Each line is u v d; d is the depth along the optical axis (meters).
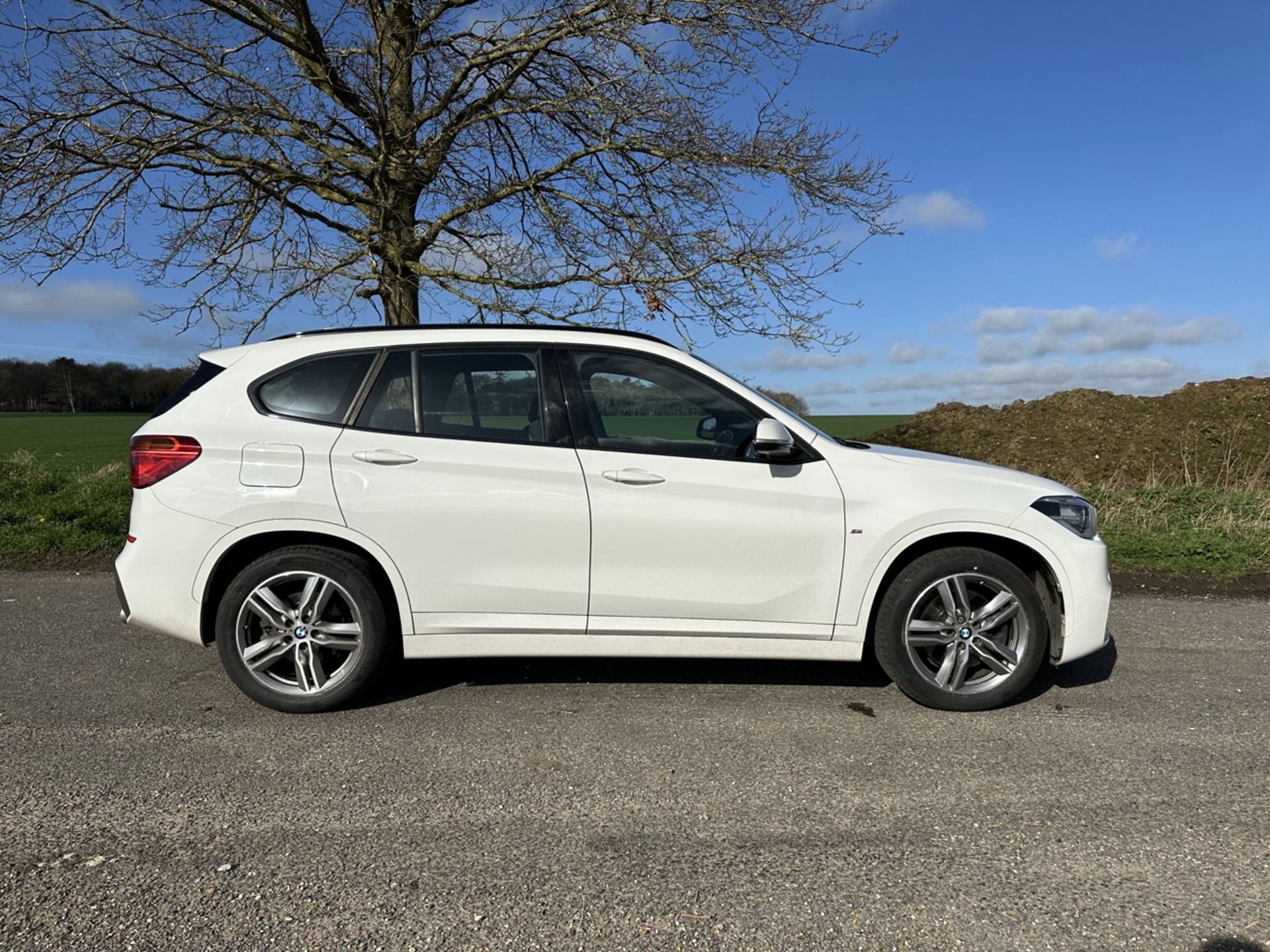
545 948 2.08
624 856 2.53
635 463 3.73
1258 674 4.41
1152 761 3.28
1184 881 2.41
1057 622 3.84
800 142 9.77
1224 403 14.36
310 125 9.84
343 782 3.04
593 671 4.35
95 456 23.92
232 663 3.68
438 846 2.58
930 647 3.83
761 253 9.61
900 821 2.77
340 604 3.78
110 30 9.16
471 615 3.73
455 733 3.51
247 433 3.68
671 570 3.73
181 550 3.64
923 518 3.73
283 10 10.08
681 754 3.31
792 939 2.13
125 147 9.70
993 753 3.35
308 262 10.52
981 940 2.12
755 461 3.79
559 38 9.88
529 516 3.68
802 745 3.42
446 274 10.38
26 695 3.91
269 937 2.11
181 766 3.16
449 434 3.75
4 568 6.70
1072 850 2.59
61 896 2.28
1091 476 12.82
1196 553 7.19
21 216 9.02
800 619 3.79
